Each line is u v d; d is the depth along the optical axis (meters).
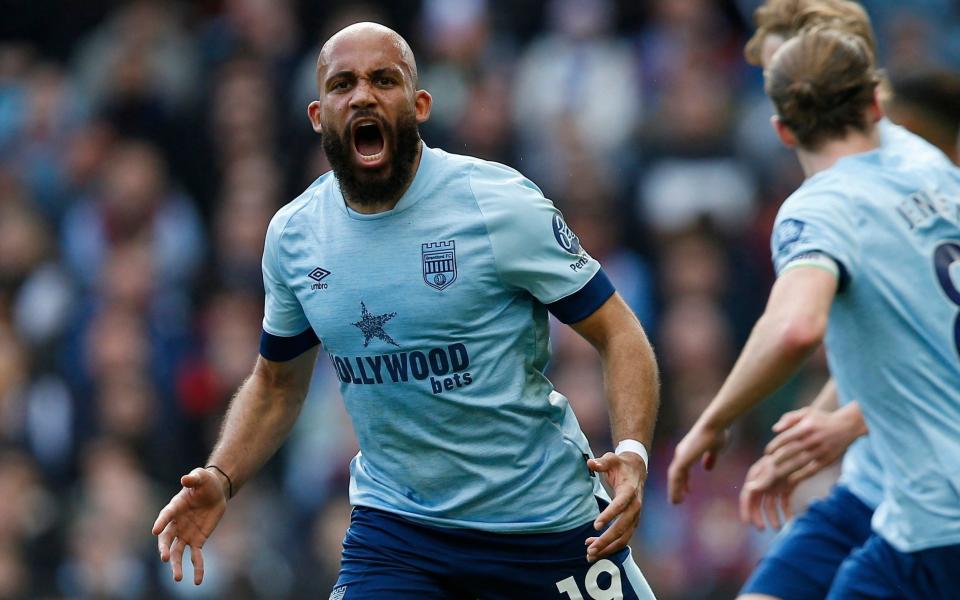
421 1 44.53
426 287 15.05
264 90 42.78
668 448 32.41
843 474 19.41
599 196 37.97
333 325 15.38
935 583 15.60
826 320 15.05
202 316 38.84
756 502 18.41
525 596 15.76
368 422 15.64
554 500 15.53
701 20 41.84
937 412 15.39
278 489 34.22
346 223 15.38
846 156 16.23
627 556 15.99
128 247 40.00
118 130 43.47
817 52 16.41
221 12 46.66
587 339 15.62
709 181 37.97
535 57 42.16
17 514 33.75
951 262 15.57
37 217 41.72
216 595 31.62
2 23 47.66
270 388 16.72
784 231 15.68
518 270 15.07
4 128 45.16
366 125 14.95
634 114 40.38
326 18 44.53
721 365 34.44
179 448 35.88
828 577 18.91
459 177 15.30
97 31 47.06
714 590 30.27
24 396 36.94
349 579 15.98
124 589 32.44
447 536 15.67
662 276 36.31
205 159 42.75
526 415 15.35
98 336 37.09
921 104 18.78
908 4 43.00
